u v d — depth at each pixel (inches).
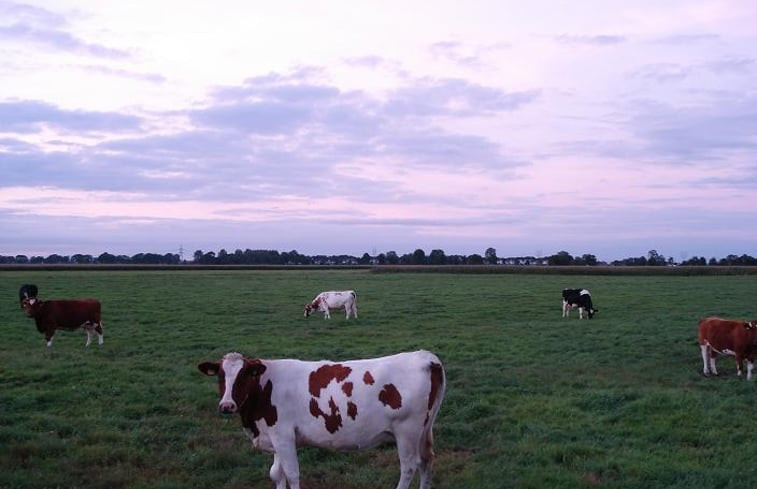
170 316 1200.2
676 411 488.7
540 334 972.6
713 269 3292.3
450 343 872.9
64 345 861.8
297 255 6796.3
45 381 593.9
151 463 377.4
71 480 343.3
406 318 1214.9
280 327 1073.5
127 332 981.2
